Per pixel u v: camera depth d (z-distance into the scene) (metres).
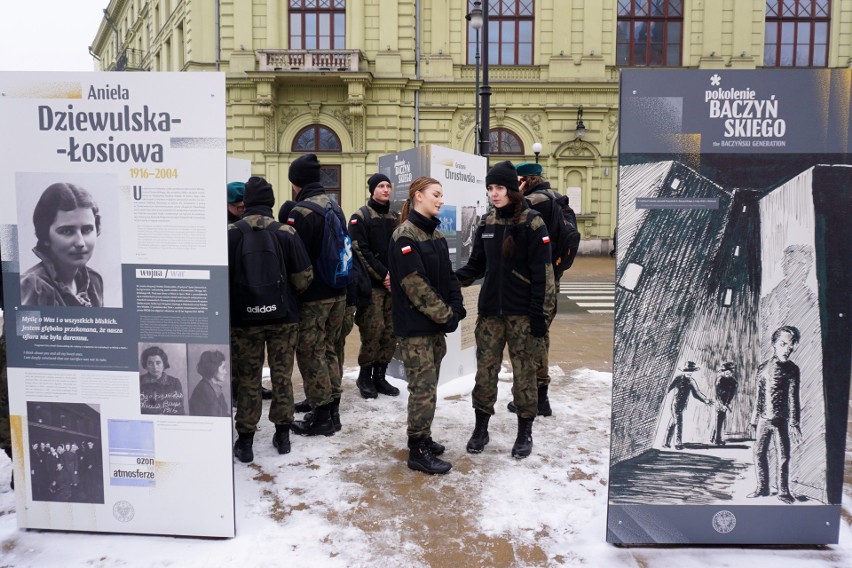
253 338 3.62
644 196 2.59
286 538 2.83
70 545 2.77
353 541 2.81
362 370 5.18
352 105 21.22
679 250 2.60
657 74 2.53
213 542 2.79
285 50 20.78
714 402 2.67
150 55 29.33
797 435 2.67
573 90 21.70
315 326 4.08
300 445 4.05
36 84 2.64
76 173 2.68
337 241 4.01
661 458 2.71
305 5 21.53
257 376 3.70
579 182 22.30
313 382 4.16
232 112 21.58
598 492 3.34
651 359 2.67
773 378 2.65
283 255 3.61
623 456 2.72
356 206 21.92
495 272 3.76
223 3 21.22
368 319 5.01
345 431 4.34
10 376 2.82
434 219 3.58
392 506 3.16
